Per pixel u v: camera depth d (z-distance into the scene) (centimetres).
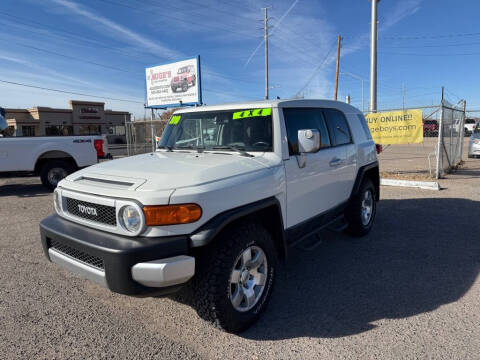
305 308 332
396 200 777
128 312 329
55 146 940
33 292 370
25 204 811
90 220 287
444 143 1148
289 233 358
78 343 282
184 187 261
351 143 493
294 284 382
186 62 2025
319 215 412
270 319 314
